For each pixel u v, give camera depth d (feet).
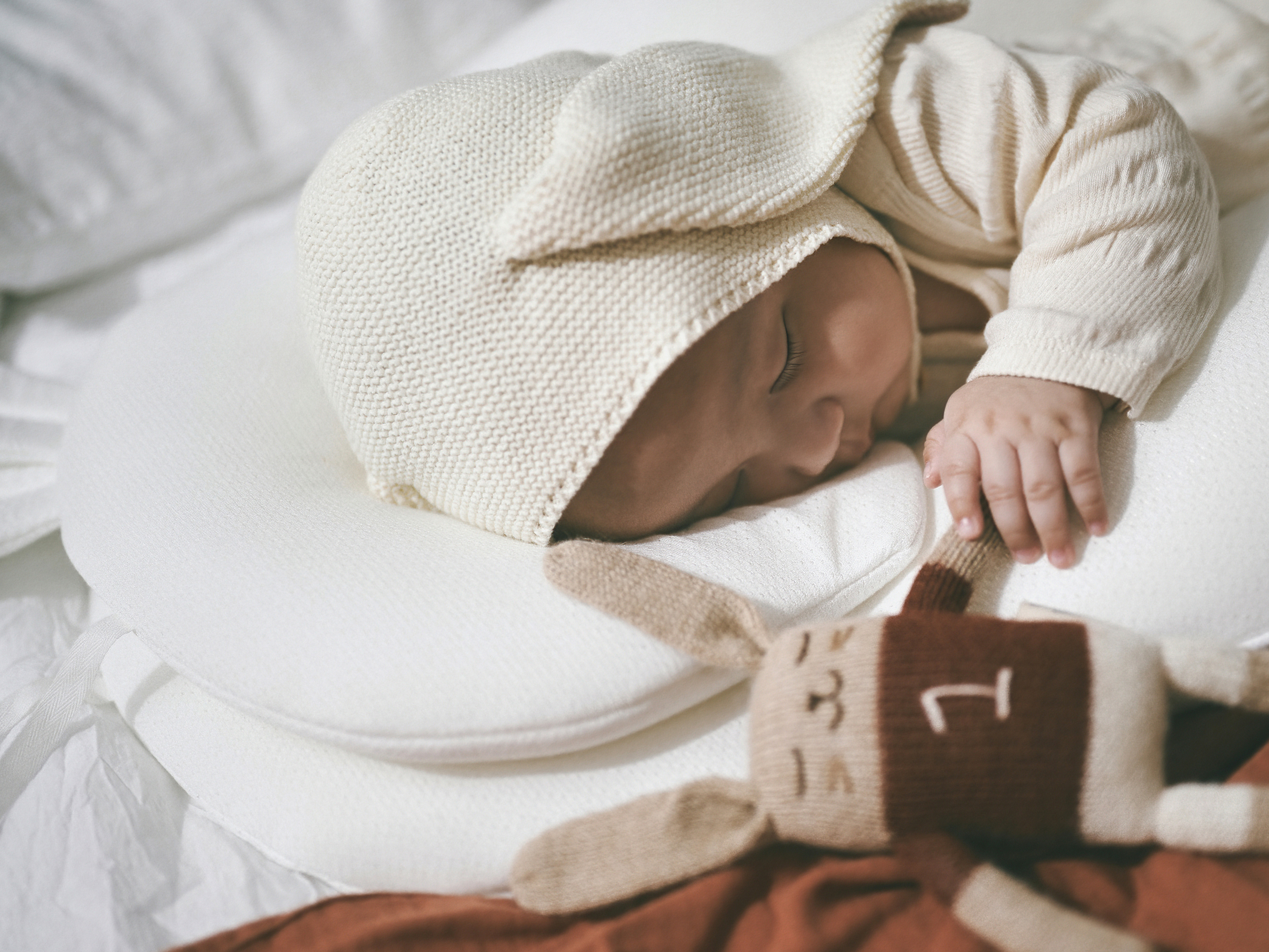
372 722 2.12
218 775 2.41
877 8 2.67
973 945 1.70
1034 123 2.54
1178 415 2.27
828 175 2.46
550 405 2.31
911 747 1.74
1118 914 1.73
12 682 2.80
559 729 2.10
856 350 2.60
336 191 2.42
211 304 3.36
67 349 4.12
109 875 2.28
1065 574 2.16
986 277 2.99
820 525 2.43
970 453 2.26
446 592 2.25
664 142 2.23
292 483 2.69
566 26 3.92
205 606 2.35
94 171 4.00
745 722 2.23
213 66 4.10
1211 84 3.01
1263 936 1.61
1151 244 2.35
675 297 2.24
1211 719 2.05
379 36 4.29
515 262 2.24
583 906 1.94
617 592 2.14
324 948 2.03
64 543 2.76
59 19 4.00
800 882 1.89
